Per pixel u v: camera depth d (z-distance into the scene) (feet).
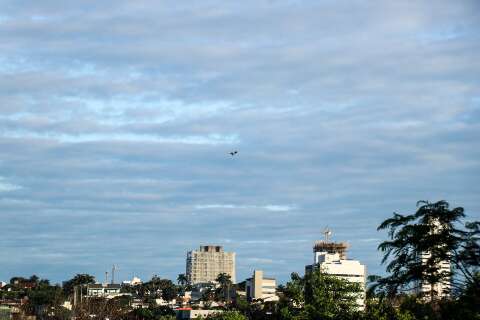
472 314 174.09
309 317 426.51
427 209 176.45
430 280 174.19
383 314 301.22
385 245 178.91
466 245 172.86
